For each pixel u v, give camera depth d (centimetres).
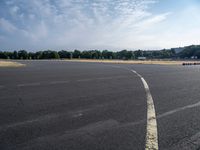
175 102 546
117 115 422
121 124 368
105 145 280
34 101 538
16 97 587
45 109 460
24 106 485
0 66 2322
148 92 693
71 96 610
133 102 540
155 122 381
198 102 549
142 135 318
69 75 1267
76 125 359
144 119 398
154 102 542
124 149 269
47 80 999
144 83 923
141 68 2164
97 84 876
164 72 1602
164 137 312
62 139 299
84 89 741
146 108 480
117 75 1296
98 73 1440
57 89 735
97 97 599
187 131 337
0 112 432
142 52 14800
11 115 412
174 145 285
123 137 309
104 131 332
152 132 330
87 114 426
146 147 276
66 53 12412
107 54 12688
